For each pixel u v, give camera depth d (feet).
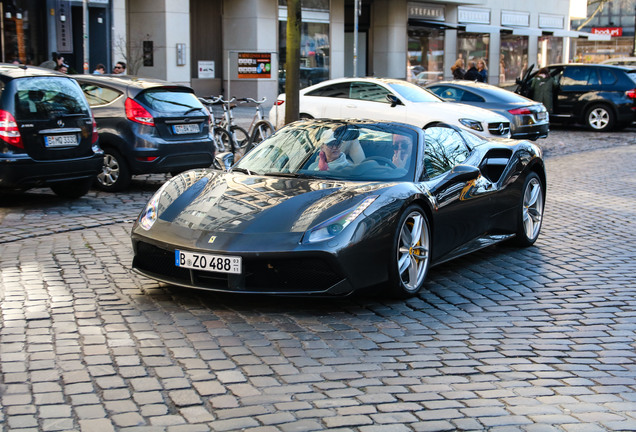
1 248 21.84
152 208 17.98
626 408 12.14
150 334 14.78
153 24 74.33
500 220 22.54
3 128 26.40
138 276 19.08
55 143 27.71
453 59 115.24
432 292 18.76
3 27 61.26
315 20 91.50
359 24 104.78
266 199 17.37
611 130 69.10
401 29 104.22
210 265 16.01
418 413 11.56
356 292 16.49
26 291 17.56
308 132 20.77
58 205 29.19
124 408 11.37
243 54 53.93
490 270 21.26
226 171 20.03
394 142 19.83
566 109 69.36
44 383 12.26
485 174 21.97
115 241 23.09
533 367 13.91
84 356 13.51
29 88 27.30
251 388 12.30
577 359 14.46
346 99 47.34
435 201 18.79
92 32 68.28
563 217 29.73
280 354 13.94
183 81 76.07
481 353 14.53
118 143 31.89
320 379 12.82
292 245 15.83
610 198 34.42
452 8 113.29
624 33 225.76
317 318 16.17
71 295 17.31
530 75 71.31
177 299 17.17
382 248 16.79
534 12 135.44
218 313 16.25
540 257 23.06
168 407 11.47
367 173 18.90
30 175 26.91
